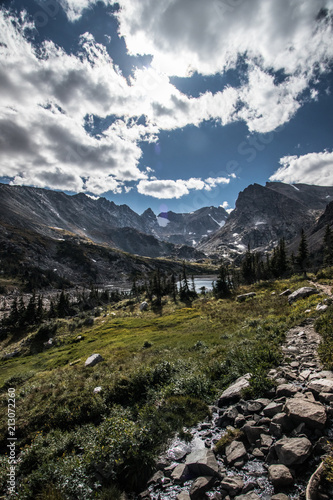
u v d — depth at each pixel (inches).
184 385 474.0
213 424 347.9
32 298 3046.3
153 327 1786.4
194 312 2074.3
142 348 1111.0
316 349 483.8
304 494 198.5
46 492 284.2
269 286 2129.7
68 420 495.8
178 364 630.5
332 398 286.7
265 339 640.4
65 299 3651.6
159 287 3166.8
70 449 392.8
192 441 318.7
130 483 277.6
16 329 2760.8
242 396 372.5
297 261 2664.9
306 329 657.6
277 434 268.1
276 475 215.6
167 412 389.4
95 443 344.5
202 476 248.2
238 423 315.6
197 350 829.2
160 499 241.0
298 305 1088.8
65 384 714.2
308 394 310.3
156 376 572.4
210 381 482.6
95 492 268.8
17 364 1518.2
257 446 268.4
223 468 254.4
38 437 446.9
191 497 229.6
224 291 2591.0
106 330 1956.2
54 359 1401.3
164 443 325.1
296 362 432.8
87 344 1611.7
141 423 370.9
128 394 540.1
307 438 246.5
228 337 914.1
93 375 770.2
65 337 1991.9
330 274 1743.4
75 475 297.0
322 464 207.2
